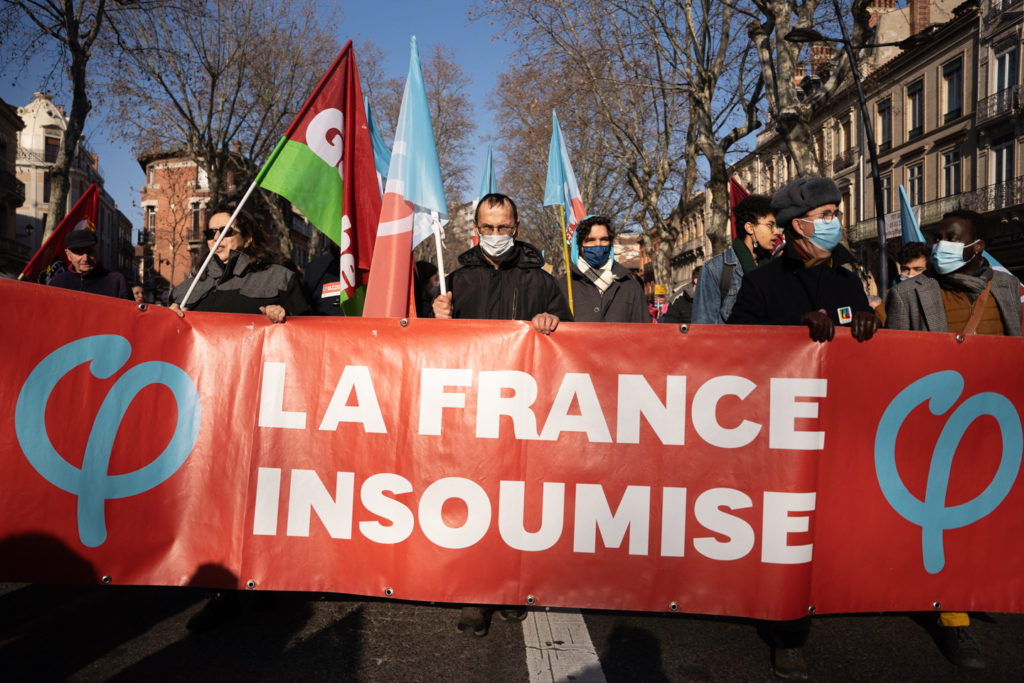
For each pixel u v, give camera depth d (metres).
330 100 3.99
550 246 38.59
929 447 3.06
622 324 3.08
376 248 3.78
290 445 3.18
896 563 3.02
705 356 3.05
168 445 3.19
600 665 2.93
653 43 18.92
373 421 3.17
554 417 3.10
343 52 4.02
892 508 3.03
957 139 28.58
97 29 16.30
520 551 3.08
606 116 24.61
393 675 2.81
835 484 3.01
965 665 3.00
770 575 2.98
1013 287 3.68
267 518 3.17
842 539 3.01
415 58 3.90
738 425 3.03
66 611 3.44
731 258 4.23
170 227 57.78
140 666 2.85
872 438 3.03
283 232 33.59
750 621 3.48
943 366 3.07
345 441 3.17
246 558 3.16
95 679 2.73
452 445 3.12
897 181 32.41
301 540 3.16
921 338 3.06
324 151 3.96
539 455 3.10
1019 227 26.14
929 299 3.72
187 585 3.15
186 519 3.17
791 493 2.99
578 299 4.95
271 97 29.17
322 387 3.19
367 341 3.19
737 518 3.01
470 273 3.84
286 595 3.70
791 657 2.90
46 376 3.11
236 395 3.21
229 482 3.18
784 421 3.01
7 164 43.78
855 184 35.22
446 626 3.33
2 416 3.08
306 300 3.93
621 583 3.04
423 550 3.11
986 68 27.00
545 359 3.12
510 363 3.12
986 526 3.07
